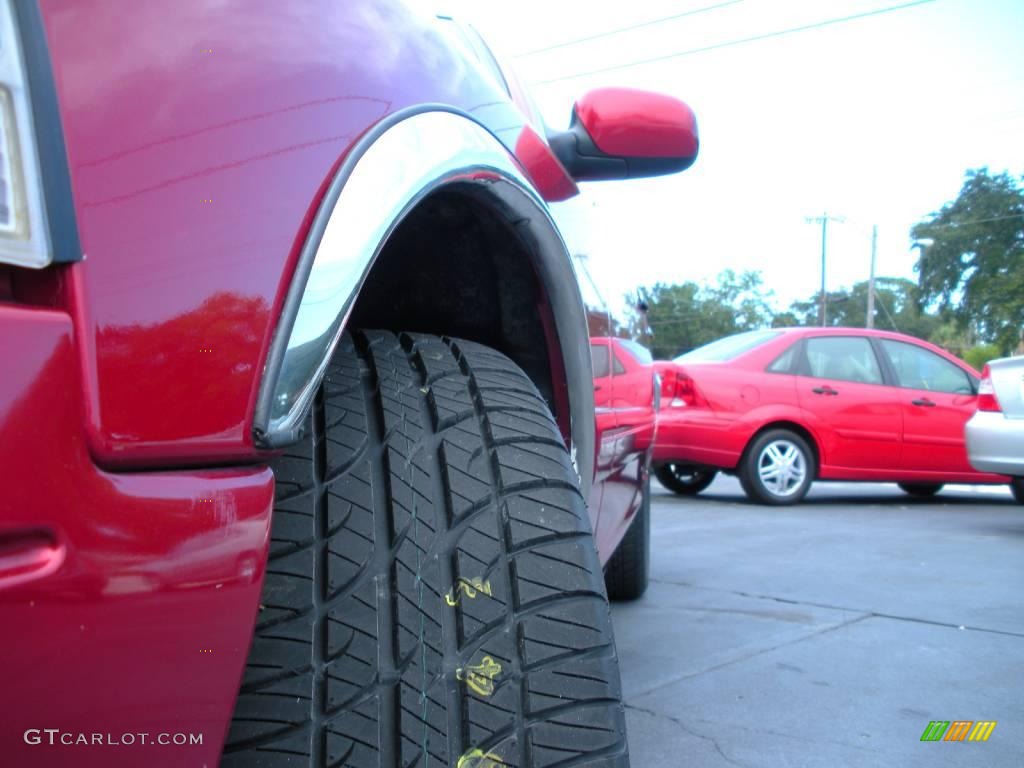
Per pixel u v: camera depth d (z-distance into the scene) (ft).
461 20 7.41
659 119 7.38
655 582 15.12
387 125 4.01
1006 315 121.60
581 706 4.23
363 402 4.74
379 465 4.47
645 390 10.63
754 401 25.45
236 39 3.45
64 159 2.77
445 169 4.33
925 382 26.81
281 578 3.98
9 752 2.53
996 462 20.51
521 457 4.80
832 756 8.18
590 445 6.13
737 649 11.33
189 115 3.15
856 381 26.25
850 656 11.05
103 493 2.72
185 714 2.90
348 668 3.86
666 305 214.69
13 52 2.70
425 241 5.57
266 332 3.23
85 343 2.73
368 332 5.37
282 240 3.34
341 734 3.73
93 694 2.68
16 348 2.56
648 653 11.16
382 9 4.60
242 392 3.13
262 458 3.22
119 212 2.87
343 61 3.94
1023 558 17.26
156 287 2.92
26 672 2.54
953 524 22.16
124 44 3.03
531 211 5.25
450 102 4.73
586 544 4.68
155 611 2.82
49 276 2.73
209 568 2.96
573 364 5.92
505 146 5.38
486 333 6.07
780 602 13.70
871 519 23.03
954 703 9.50
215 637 2.98
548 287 5.65
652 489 30.35
